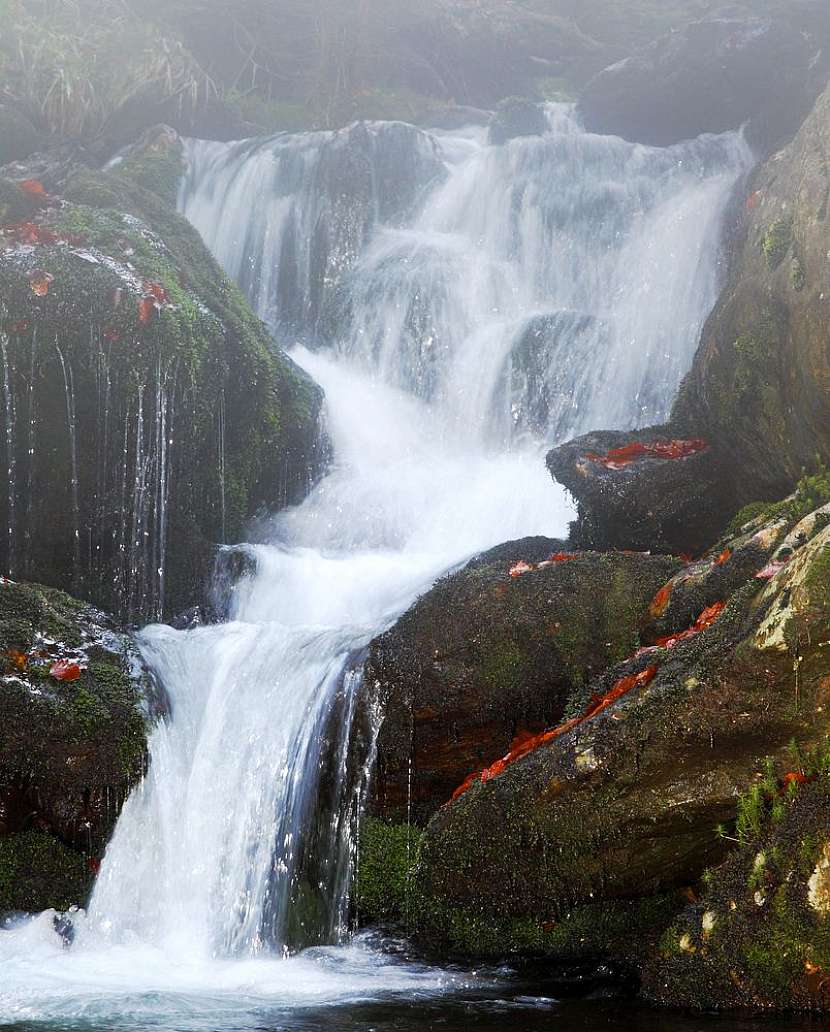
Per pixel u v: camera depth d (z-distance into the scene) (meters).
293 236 11.71
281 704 5.96
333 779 5.70
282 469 8.81
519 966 4.92
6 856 5.56
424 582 7.26
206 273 9.27
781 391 6.26
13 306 7.61
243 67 15.61
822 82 11.26
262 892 5.51
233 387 8.42
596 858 4.62
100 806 5.68
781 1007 4.07
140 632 6.82
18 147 12.02
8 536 7.63
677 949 4.32
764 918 4.11
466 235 12.03
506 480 8.76
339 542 8.56
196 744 5.99
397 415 10.11
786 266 6.25
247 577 7.71
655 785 4.48
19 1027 4.00
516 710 5.60
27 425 7.60
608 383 9.99
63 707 5.67
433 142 12.67
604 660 5.58
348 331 10.97
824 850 4.03
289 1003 4.37
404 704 5.67
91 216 8.79
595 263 11.30
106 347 7.65
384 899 5.44
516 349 10.01
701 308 10.43
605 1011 4.18
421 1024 4.02
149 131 12.30
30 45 12.66
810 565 4.15
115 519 7.76
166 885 5.57
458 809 5.00
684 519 7.02
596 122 13.44
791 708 4.26
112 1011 4.25
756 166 10.64
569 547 7.15
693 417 7.45
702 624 5.07
